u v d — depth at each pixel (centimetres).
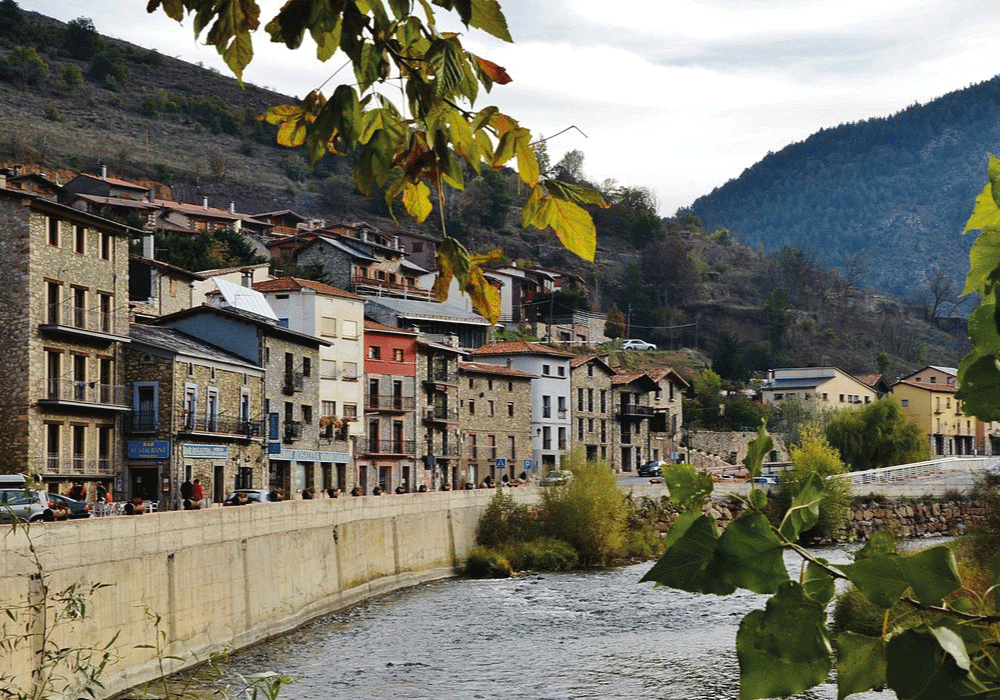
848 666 221
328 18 241
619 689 2972
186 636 3150
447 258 271
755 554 228
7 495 3594
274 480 6588
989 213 254
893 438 10569
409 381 8256
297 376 6831
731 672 3192
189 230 12744
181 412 5600
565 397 10431
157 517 3009
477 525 6419
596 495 6506
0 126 18850
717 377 14275
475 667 3291
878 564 224
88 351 5288
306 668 3238
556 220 255
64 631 2439
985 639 217
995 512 4531
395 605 4656
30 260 4931
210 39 259
